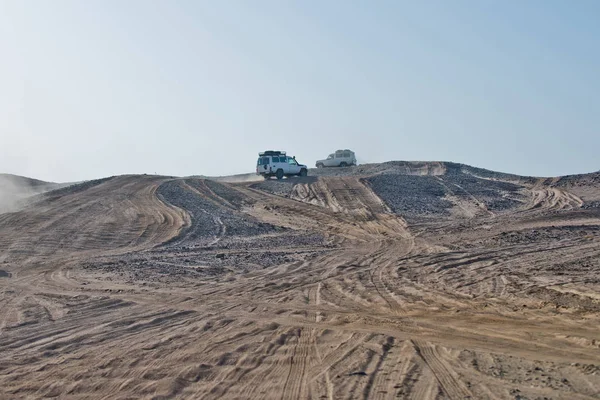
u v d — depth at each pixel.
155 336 13.58
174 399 9.47
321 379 10.01
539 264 21.86
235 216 39.94
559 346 11.53
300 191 48.53
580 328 12.84
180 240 33.00
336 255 27.64
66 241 32.44
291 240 33.03
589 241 27.19
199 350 12.16
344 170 64.56
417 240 31.50
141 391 9.87
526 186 49.81
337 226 37.19
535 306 15.26
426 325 13.84
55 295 19.34
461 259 24.47
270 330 13.81
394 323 14.16
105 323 15.08
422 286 19.17
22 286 21.45
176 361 11.47
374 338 12.66
